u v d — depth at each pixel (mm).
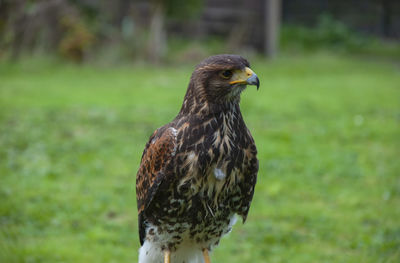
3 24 24469
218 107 5258
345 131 14914
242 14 30969
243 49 30938
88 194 10234
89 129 14422
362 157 12688
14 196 9953
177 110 16766
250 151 5434
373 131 14906
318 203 10086
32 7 24469
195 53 27750
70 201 9867
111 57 25391
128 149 12852
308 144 13633
